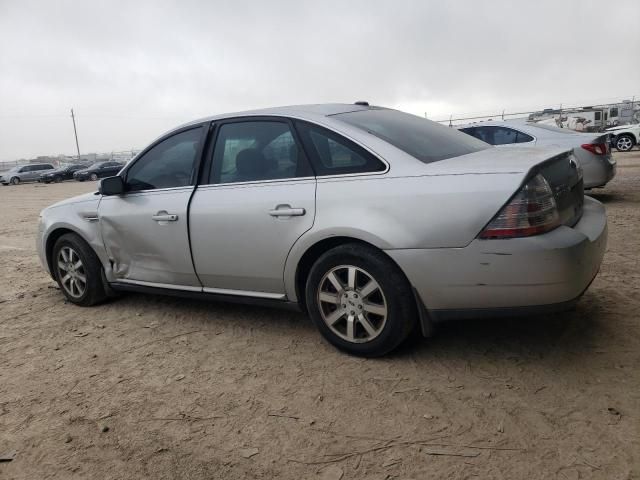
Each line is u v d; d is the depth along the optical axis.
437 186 2.90
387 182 3.06
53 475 2.43
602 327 3.48
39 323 4.52
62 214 4.82
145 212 4.10
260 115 3.71
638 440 2.34
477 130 9.34
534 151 3.28
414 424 2.60
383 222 3.01
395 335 3.13
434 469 2.27
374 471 2.29
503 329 3.58
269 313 4.34
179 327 4.18
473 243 2.80
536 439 2.41
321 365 3.31
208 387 3.15
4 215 14.62
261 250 3.51
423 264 2.92
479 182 2.81
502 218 2.74
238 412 2.85
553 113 30.69
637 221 6.87
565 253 2.71
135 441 2.65
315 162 3.35
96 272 4.70
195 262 3.87
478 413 2.64
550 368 3.02
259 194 3.51
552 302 2.78
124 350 3.80
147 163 4.29
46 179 39.41
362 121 3.52
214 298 3.94
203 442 2.60
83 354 3.79
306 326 3.99
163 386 3.21
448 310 2.97
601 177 8.21
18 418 2.94
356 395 2.91
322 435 2.58
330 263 3.26
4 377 3.48
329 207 3.20
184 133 4.10
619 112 29.73
